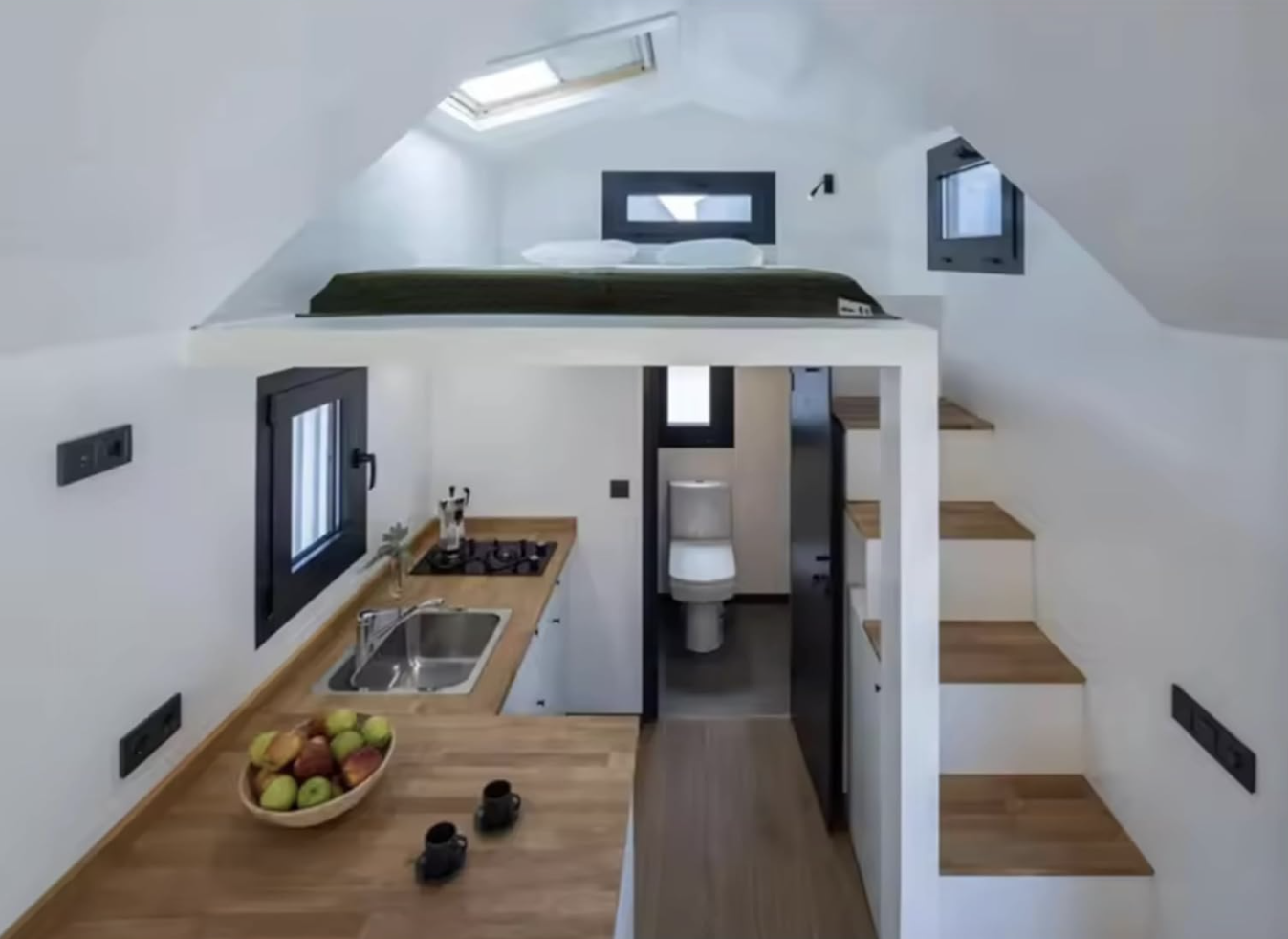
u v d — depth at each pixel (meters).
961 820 2.21
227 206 1.44
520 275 2.32
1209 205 1.28
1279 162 1.08
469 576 3.44
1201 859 1.79
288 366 1.88
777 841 3.32
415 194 3.39
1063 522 2.49
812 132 4.15
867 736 2.86
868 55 2.27
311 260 2.47
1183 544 1.84
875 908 2.76
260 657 2.27
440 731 2.10
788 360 1.87
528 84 3.38
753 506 6.00
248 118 1.22
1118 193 1.47
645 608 4.25
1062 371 2.48
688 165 4.48
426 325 1.93
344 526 2.93
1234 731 1.67
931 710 1.95
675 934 2.81
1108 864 2.04
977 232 3.20
